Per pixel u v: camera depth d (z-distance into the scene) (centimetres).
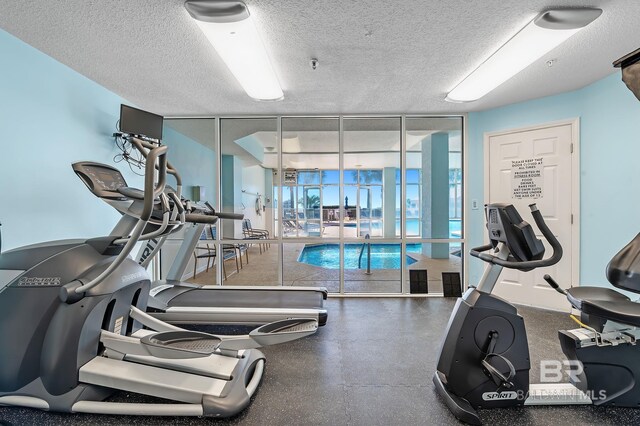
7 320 168
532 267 161
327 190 413
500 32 207
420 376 208
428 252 408
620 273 171
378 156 414
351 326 295
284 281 452
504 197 361
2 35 214
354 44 224
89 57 247
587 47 228
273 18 191
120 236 206
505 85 301
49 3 180
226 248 466
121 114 285
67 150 268
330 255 477
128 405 163
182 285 328
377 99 339
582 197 308
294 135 412
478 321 171
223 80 290
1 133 216
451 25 200
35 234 240
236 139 418
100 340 181
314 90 313
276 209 416
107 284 183
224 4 173
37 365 168
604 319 173
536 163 338
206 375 180
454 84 296
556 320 301
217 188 404
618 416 167
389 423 162
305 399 183
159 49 234
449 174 404
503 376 160
